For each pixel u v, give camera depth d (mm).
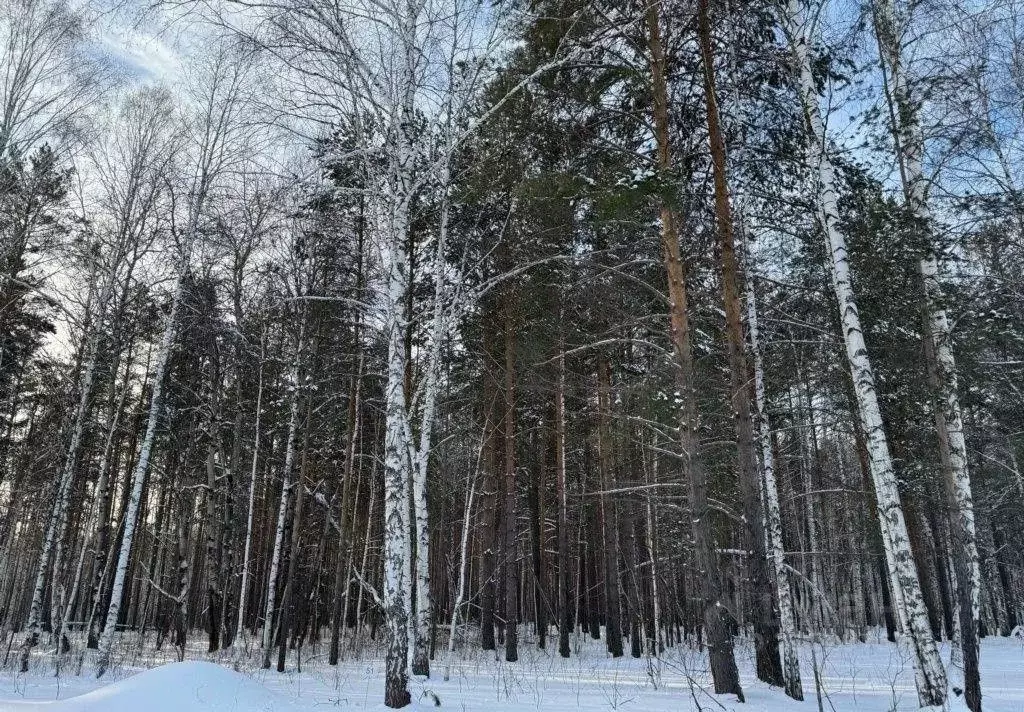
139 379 22891
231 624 24109
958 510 9461
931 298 9914
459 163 10914
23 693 10172
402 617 8078
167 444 23719
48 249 15523
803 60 10125
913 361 11570
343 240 14719
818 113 9977
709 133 11211
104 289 15898
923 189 10070
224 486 21828
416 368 16344
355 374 17422
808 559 26359
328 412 21406
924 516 21891
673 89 11844
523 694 10312
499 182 11289
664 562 22578
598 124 11336
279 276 16531
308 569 27203
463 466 26375
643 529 23766
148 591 32188
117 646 21891
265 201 14328
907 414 13633
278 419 20688
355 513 21828
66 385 18875
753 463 10578
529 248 14047
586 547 29938
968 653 8406
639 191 9523
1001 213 8977
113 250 15906
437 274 11797
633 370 16781
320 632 31641
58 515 15484
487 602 21531
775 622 11195
